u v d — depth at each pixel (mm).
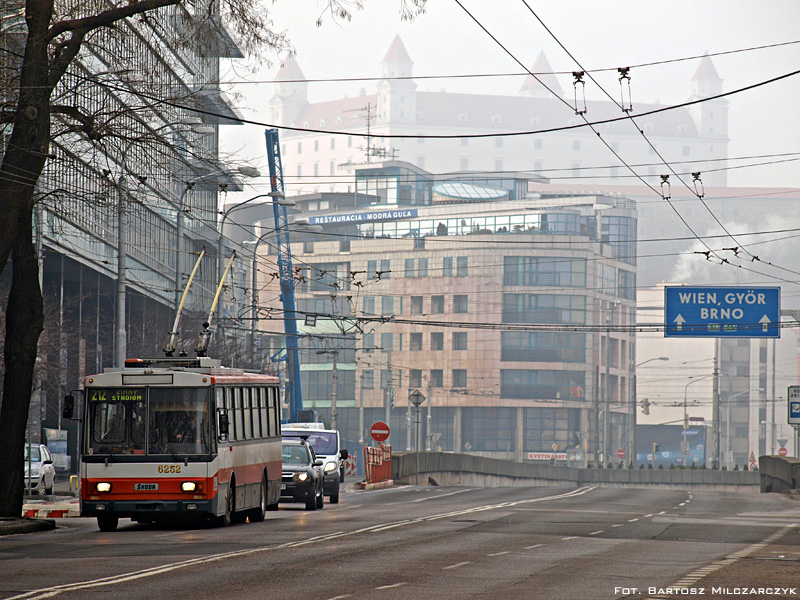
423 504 106375
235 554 53094
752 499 127875
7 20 79188
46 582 41625
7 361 80188
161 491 70625
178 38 77875
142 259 185500
